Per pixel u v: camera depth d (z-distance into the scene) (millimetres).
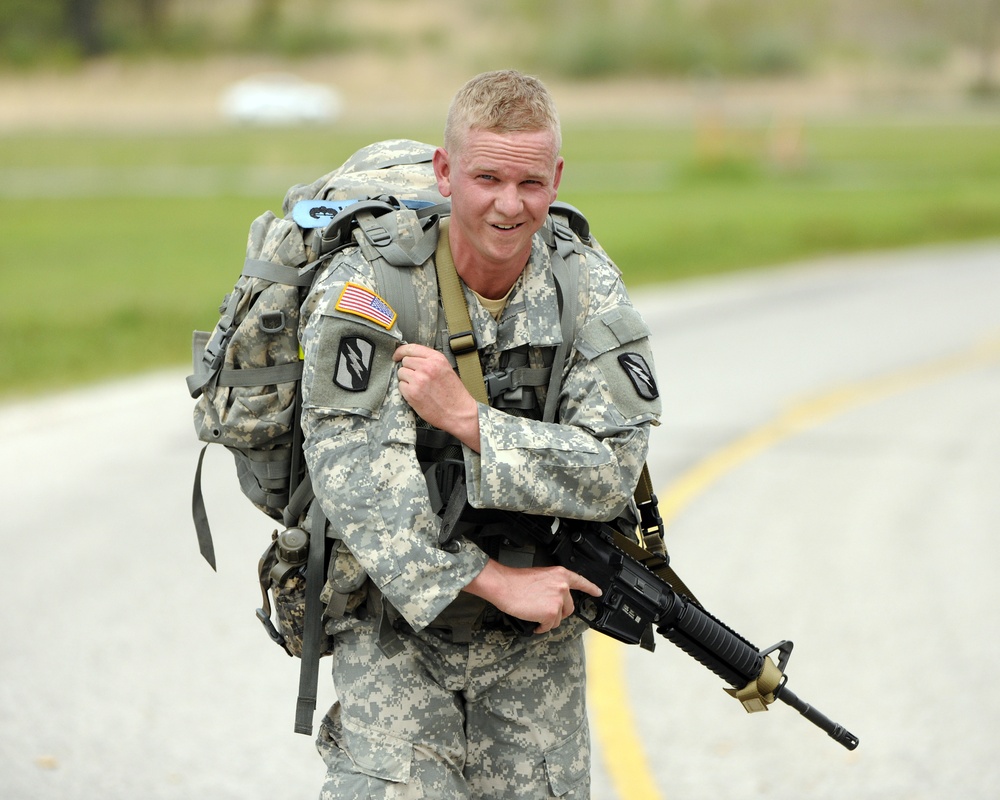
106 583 22562
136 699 18031
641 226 85750
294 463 10555
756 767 16484
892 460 32469
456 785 10227
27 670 18875
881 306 60781
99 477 29422
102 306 53781
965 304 61656
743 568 24266
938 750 16984
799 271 73875
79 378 41594
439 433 9922
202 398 10914
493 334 9906
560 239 10250
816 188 117688
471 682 10250
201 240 79188
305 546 10336
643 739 17250
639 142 162875
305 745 16875
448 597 9500
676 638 10633
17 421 35281
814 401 39469
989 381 43219
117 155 141500
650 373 10117
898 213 97562
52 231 82750
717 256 76938
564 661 10531
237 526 26000
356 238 10031
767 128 179375
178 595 22094
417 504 9508
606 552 10227
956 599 22703
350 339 9555
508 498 9445
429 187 11016
